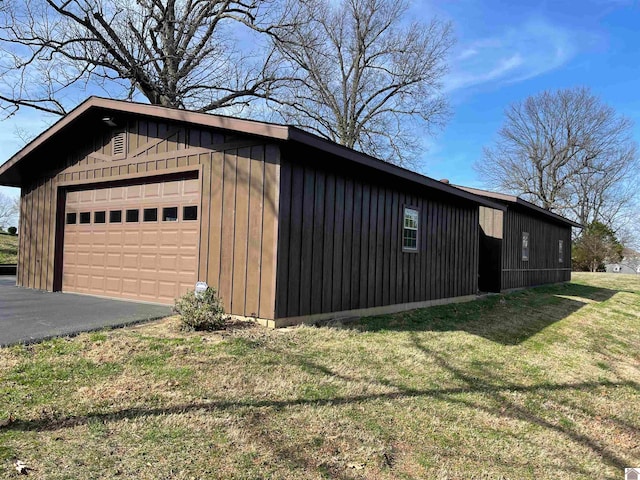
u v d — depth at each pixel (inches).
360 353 217.2
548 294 567.5
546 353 269.1
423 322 321.1
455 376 202.4
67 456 105.7
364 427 138.7
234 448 117.2
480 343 271.9
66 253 377.4
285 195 246.4
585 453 145.2
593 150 1419.8
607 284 789.2
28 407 129.2
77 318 241.3
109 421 124.8
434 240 411.8
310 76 919.7
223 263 264.4
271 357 193.5
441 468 121.3
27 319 235.9
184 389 151.5
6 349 176.4
